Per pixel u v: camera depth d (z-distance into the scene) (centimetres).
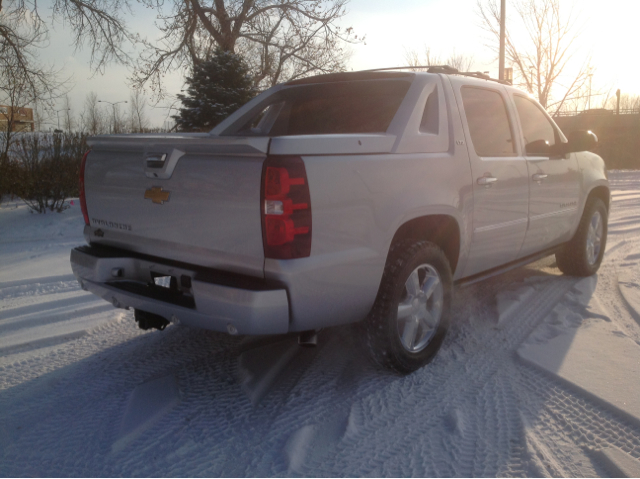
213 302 275
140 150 316
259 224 264
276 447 266
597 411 294
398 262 320
